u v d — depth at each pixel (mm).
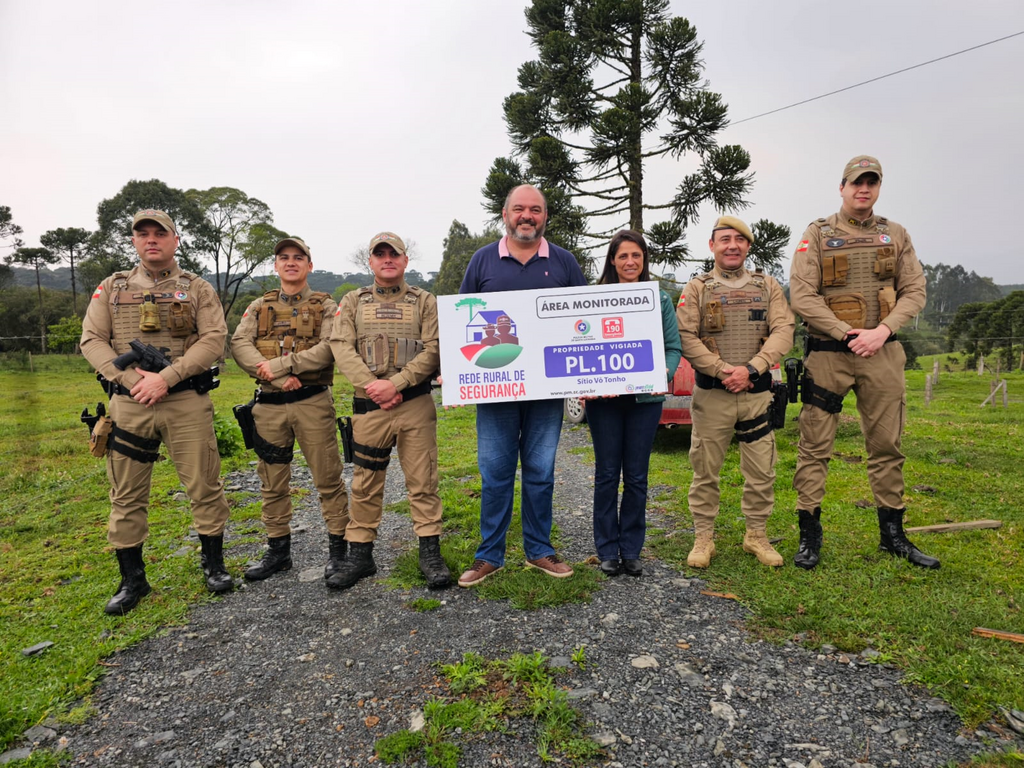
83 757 2021
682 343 3393
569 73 12734
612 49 12750
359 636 2771
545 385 3201
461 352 3184
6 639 2795
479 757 1953
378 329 3256
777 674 2365
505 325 3197
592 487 5547
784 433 7699
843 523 4094
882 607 2812
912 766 1862
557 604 2994
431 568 3312
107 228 41781
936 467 5785
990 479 5227
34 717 2205
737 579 3227
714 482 3471
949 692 2191
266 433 3457
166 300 3203
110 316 3254
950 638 2521
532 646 2605
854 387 3398
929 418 11742
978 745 1936
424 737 2045
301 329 3445
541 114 13234
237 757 2002
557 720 2090
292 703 2287
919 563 3299
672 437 7621
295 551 4027
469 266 3414
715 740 2004
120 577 3541
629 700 2217
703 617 2844
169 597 3254
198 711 2260
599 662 2467
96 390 19453
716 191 11836
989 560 3365
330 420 3533
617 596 3084
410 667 2490
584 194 12891
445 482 5891
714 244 3459
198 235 44219
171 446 3258
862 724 2062
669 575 3357
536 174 12898
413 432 3299
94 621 2975
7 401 15953
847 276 3301
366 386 3164
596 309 3215
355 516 3408
